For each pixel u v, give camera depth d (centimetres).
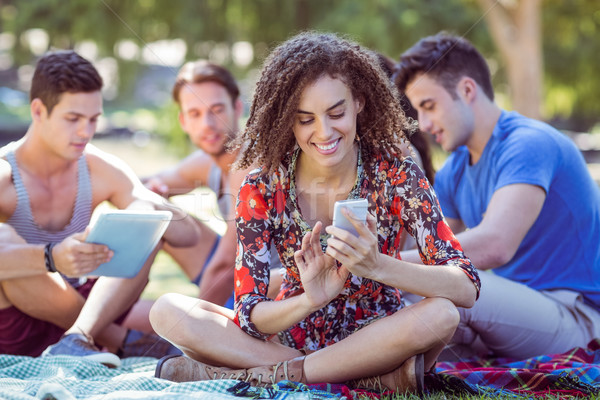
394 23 1042
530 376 210
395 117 205
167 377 201
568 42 1238
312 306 190
